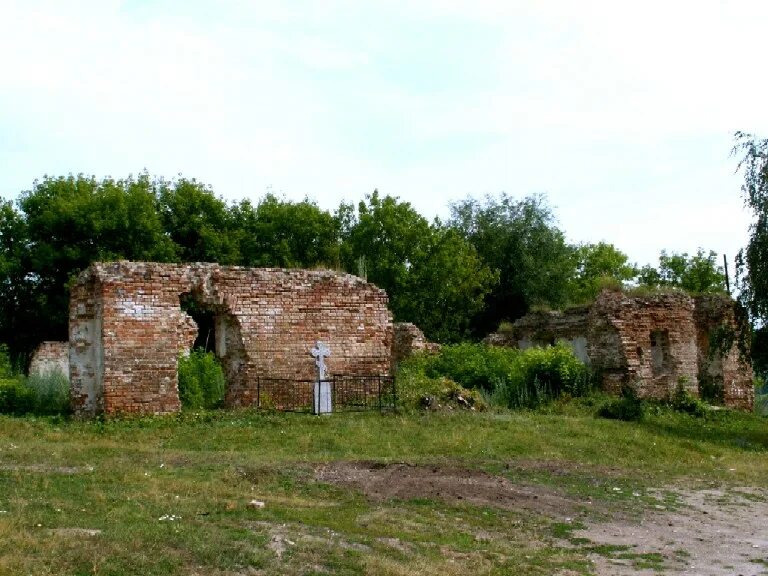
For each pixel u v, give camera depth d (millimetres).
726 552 10250
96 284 19141
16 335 41500
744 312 23172
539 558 9547
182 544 8414
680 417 23938
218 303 20438
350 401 21406
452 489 12586
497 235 49125
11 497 10094
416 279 44656
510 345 33594
